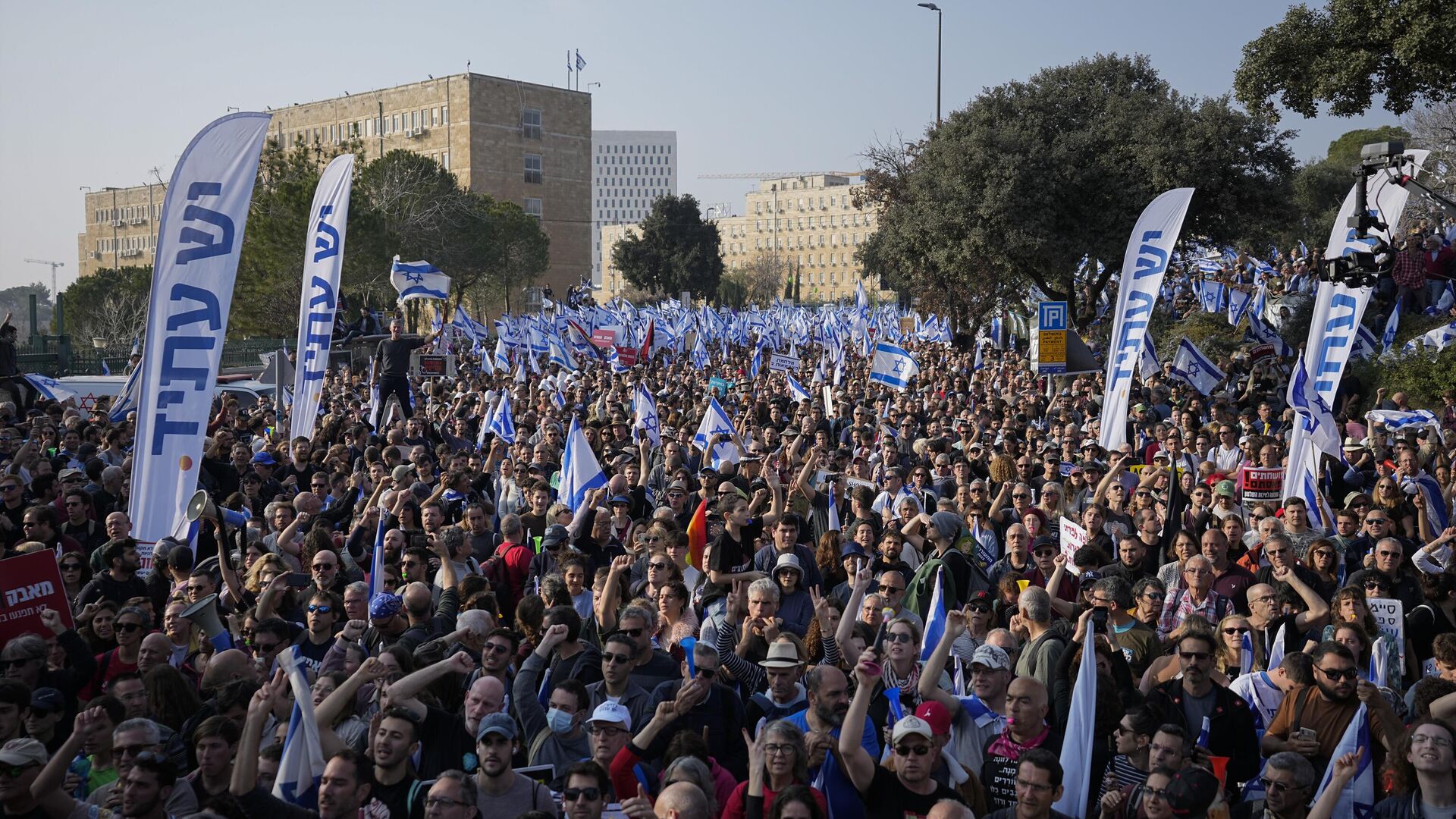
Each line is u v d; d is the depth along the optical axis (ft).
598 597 28.32
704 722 21.59
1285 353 85.05
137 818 17.97
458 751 21.24
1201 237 113.70
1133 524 36.99
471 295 288.30
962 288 136.67
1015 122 113.39
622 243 360.07
